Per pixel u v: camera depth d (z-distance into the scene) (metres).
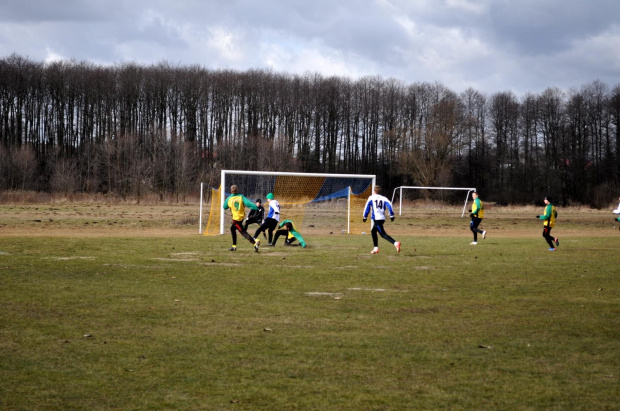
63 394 6.00
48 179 72.31
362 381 6.43
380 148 92.12
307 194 53.47
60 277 13.30
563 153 82.81
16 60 83.69
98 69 85.81
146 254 18.00
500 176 87.31
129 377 6.51
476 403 5.82
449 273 14.54
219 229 29.52
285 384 6.32
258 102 88.62
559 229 34.47
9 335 8.20
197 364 6.97
